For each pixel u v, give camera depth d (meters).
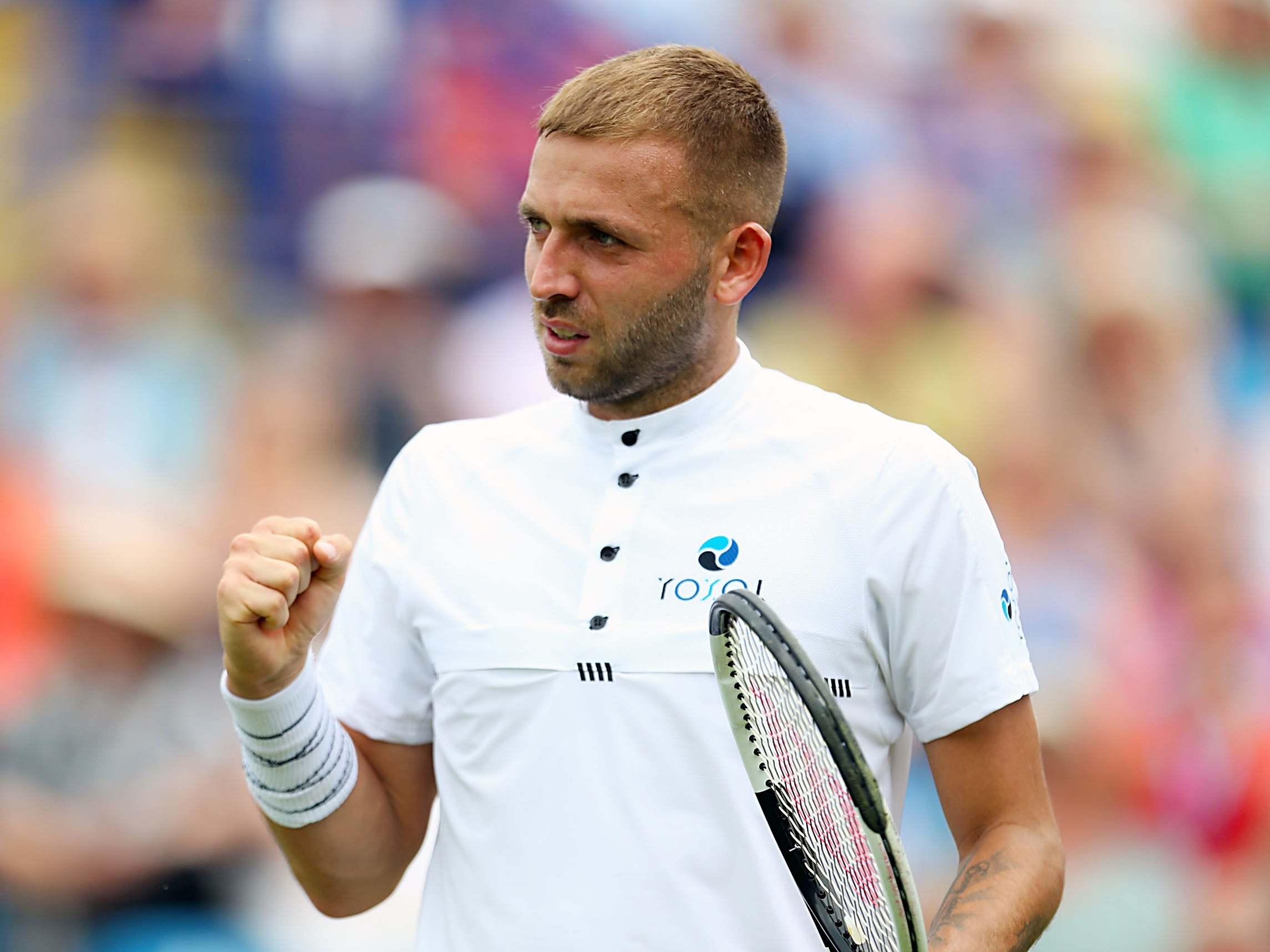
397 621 9.66
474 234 27.83
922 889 22.95
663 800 8.61
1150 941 25.12
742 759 8.23
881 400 28.42
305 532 8.95
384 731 9.78
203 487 24.89
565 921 8.58
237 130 27.47
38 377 25.12
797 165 29.39
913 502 8.94
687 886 8.51
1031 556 27.75
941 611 8.87
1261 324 31.97
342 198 27.45
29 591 22.91
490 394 26.67
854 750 7.22
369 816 9.69
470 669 9.12
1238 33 33.31
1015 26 31.16
